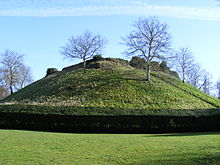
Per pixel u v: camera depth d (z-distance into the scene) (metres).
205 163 9.27
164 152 11.37
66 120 22.17
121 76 41.00
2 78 67.62
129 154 11.25
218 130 24.22
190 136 17.86
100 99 33.38
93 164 9.84
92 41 52.88
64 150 12.16
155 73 46.94
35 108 23.36
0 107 23.56
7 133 17.12
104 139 15.66
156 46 39.34
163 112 23.81
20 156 10.83
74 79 41.69
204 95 42.50
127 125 22.55
